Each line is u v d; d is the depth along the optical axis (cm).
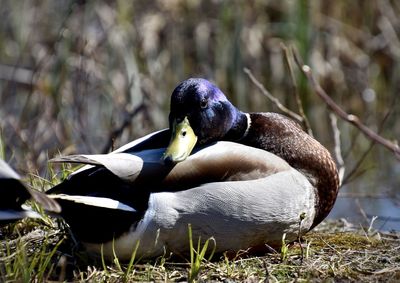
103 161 748
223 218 777
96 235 766
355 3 1744
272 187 795
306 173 846
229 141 864
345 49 1733
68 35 1504
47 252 804
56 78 1473
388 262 836
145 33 1609
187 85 847
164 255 786
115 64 1573
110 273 761
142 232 764
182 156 786
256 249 825
